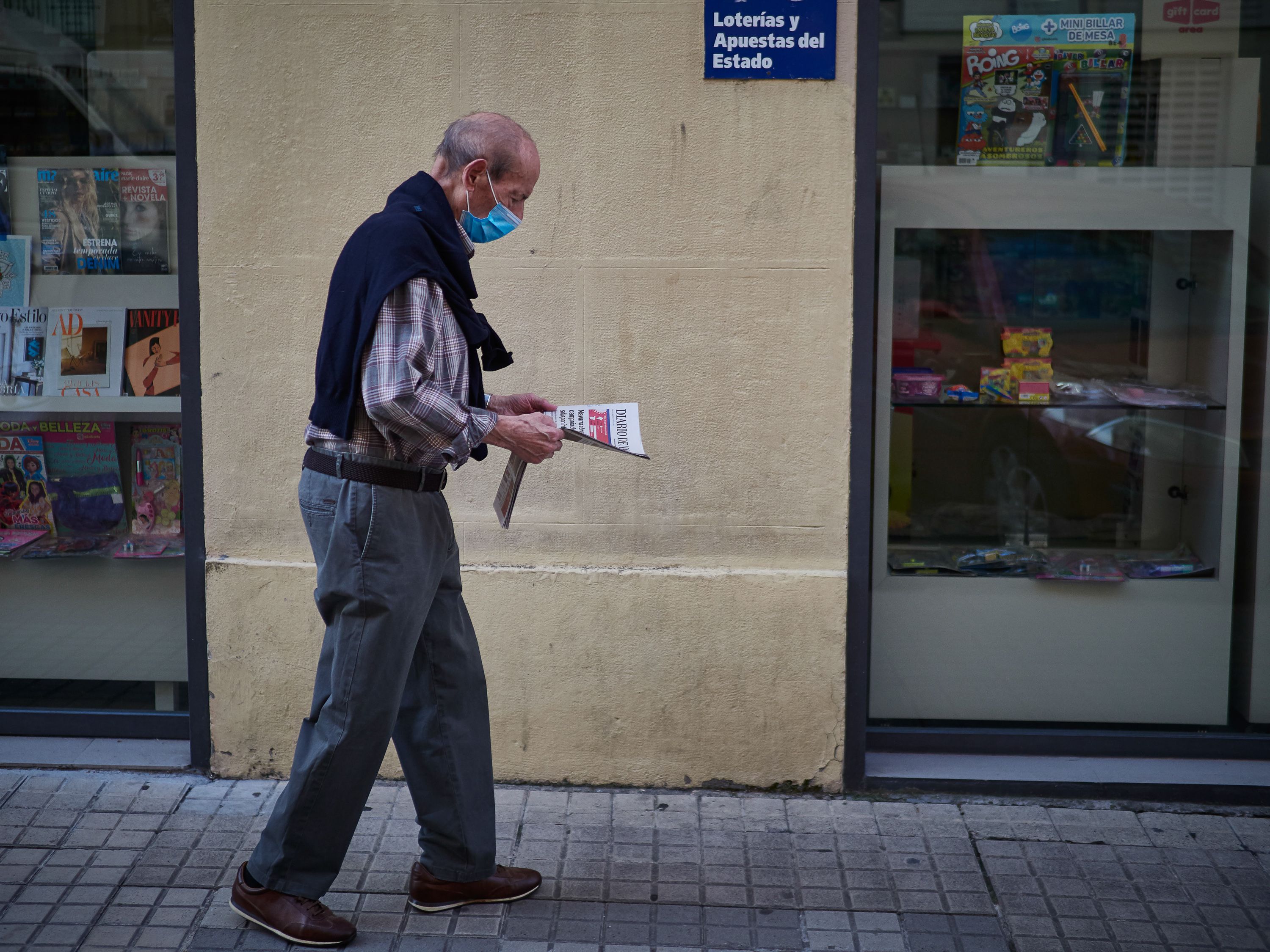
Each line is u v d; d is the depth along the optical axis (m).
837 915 2.90
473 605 3.48
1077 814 3.44
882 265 3.62
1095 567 3.77
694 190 3.33
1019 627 3.78
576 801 3.47
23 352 3.81
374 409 2.39
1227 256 3.64
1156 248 3.66
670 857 3.17
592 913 2.89
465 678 2.80
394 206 2.53
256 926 2.79
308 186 3.36
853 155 3.31
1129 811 3.46
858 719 3.52
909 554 3.79
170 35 3.62
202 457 3.49
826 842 3.26
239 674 3.53
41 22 3.64
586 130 3.32
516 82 3.31
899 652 3.79
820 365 3.39
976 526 3.79
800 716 3.51
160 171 3.69
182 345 3.46
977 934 2.82
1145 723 3.80
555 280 3.38
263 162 3.35
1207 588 3.73
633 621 3.48
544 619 3.48
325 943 2.71
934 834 3.31
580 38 3.28
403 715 2.81
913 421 3.73
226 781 3.55
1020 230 3.62
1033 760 3.69
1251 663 3.75
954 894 3.00
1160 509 3.81
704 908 2.92
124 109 3.67
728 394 3.41
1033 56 3.53
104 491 3.88
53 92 3.68
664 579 3.45
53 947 2.69
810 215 3.34
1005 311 3.68
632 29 3.27
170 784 3.52
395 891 2.98
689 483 3.45
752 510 3.46
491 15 3.28
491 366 2.78
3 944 2.69
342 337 2.47
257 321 3.41
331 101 3.32
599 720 3.53
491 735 3.12
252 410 3.45
